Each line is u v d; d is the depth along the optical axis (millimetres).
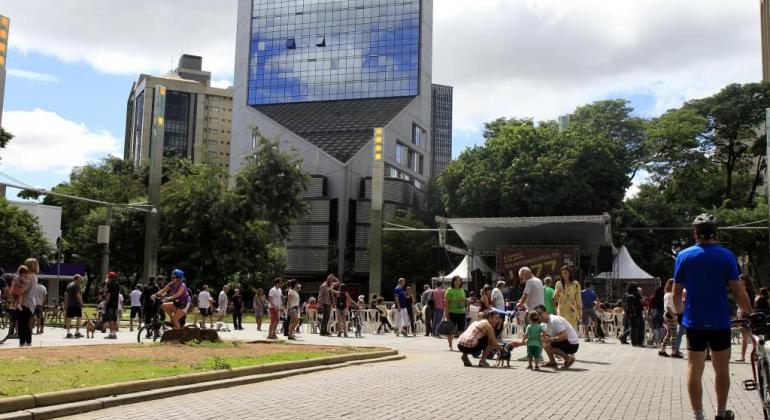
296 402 8812
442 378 11781
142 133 167125
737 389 10625
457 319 20719
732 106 59844
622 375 12562
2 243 49531
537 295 15828
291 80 99438
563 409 8453
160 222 55000
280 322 33312
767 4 85125
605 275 39969
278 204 61719
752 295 16078
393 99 96562
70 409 7781
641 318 21656
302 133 90750
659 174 61844
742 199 65688
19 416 7203
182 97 171375
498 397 9445
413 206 83938
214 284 53812
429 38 102125
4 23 18438
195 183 54625
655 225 60812
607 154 51469
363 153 85250
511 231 35906
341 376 12031
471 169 56312
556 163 51375
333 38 99375
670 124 59344
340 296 25219
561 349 13766
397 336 25469
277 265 59344
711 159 64562
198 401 8883
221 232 53594
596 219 31141
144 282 36656
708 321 6562
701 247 6785
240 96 101000
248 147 95062
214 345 15766
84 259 65562
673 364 15070
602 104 64000
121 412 7961
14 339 19516
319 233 81750
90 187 78125
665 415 8078
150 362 11688
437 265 35844
